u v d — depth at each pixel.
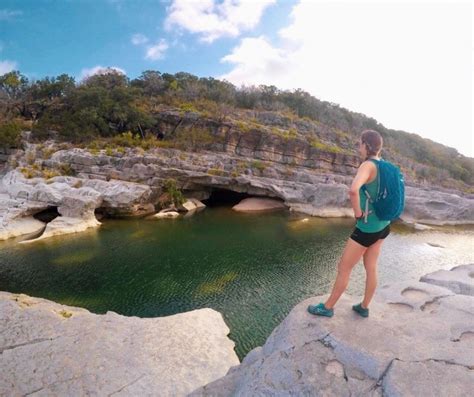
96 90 60.47
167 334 11.13
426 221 45.53
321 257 27.14
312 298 4.97
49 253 26.33
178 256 26.62
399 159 78.25
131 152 49.12
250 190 51.88
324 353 3.71
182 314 13.43
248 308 17.78
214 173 49.66
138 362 9.09
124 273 22.59
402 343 3.77
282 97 90.69
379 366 3.41
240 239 32.50
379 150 3.97
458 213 46.56
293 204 50.09
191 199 52.12
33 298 13.02
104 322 10.70
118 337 10.03
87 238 31.05
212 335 12.18
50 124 54.88
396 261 27.23
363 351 3.60
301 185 51.62
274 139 58.19
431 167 80.44
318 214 46.44
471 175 87.06
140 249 28.16
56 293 19.25
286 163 59.31
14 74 81.62
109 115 57.94
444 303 4.88
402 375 3.24
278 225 39.56
